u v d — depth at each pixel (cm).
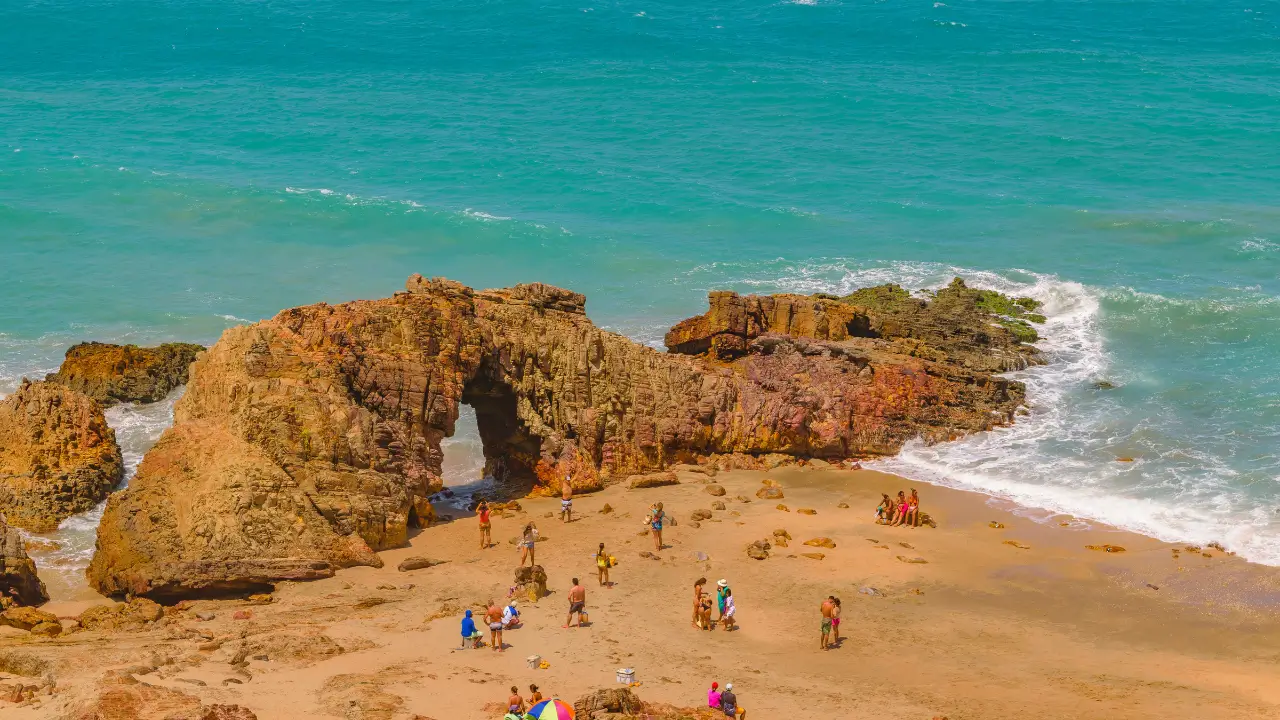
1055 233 8475
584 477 5159
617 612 3953
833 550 4500
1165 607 4038
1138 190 9319
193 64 14550
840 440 5512
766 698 3300
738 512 4881
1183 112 11538
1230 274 7581
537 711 2942
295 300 7675
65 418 5353
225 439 4581
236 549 4253
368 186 9806
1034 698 3341
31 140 11069
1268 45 14688
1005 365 6222
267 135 11356
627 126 11444
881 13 16750
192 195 9425
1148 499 4906
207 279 7981
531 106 12269
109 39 15662
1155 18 16450
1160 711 3256
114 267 8144
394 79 13625
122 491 4472
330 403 4709
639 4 17450
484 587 4194
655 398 5400
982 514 4859
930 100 12150
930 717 3186
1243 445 5331
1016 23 16175
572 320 5444
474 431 6003
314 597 4103
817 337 6188
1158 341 6612
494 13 16612
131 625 3869
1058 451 5400
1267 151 10262
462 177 10019
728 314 6050
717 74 13425
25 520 4912
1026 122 11300
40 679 3180
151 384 6294
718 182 9769
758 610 4000
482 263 8256
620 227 8812
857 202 9250
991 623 3916
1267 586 4169
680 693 3316
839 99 12206
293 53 14975
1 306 7462
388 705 3088
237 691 3167
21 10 16725
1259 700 3341
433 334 5025
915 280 7669
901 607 4031
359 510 4488
